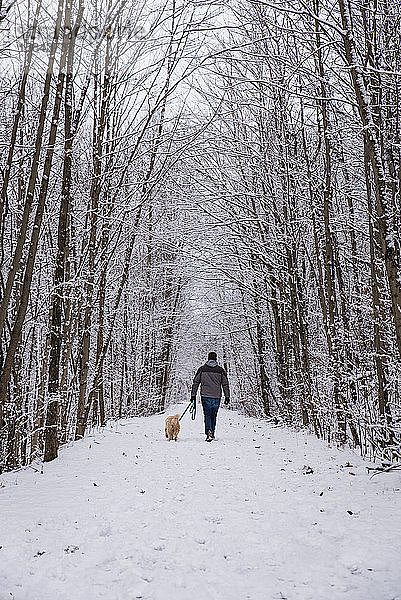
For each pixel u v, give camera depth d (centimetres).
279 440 1152
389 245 641
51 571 366
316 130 1202
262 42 1301
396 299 636
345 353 1055
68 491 625
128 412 2425
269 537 438
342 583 338
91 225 1199
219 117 1502
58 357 902
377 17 738
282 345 1728
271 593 327
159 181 1430
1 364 833
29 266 728
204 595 326
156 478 711
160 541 432
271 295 1744
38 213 744
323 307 1132
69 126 920
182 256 1867
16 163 984
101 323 1379
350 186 1105
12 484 683
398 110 745
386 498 545
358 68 677
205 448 1031
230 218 1662
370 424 777
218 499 582
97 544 423
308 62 1085
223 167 1703
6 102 1031
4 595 326
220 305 2139
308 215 1325
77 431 1235
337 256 1116
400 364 785
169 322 2742
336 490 603
